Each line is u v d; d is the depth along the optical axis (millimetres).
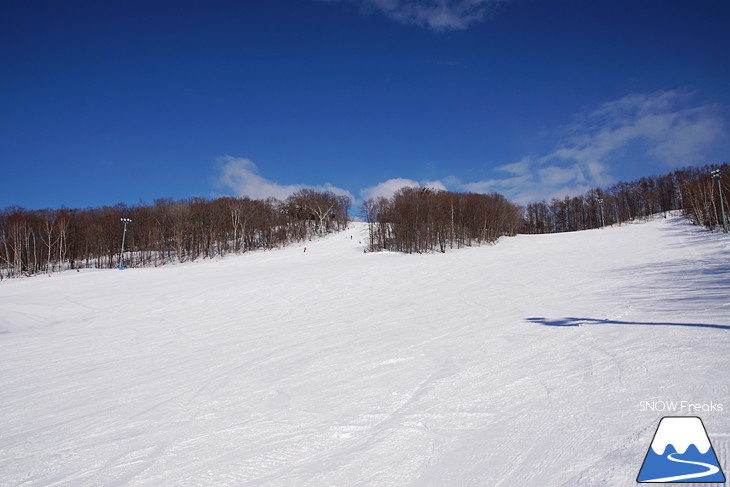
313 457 4430
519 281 20828
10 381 8844
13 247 61812
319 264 39219
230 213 78312
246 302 20578
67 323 18062
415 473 3953
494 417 5055
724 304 10328
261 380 7613
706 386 5188
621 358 6840
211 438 5141
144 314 19016
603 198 102875
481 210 71188
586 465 3766
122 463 4648
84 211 78875
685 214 65312
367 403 5934
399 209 67562
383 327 12242
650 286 15156
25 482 4367
